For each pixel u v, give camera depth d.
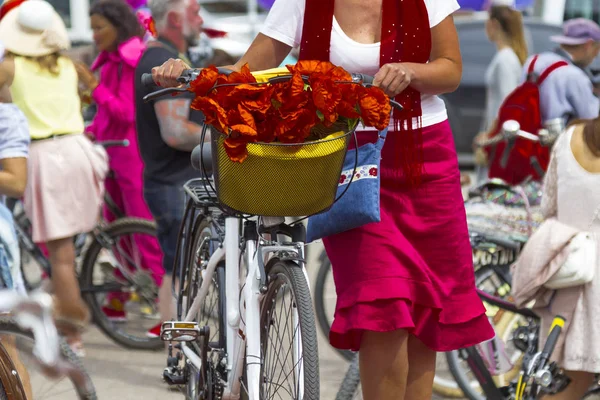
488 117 18.94
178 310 10.54
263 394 8.42
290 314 8.08
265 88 7.15
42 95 13.27
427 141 8.48
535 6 36.69
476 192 11.90
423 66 8.10
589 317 10.11
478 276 11.52
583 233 10.18
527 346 10.94
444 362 11.98
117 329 14.66
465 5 30.38
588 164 10.20
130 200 15.05
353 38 8.37
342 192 8.03
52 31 13.30
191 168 12.79
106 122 15.26
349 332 8.49
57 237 13.14
